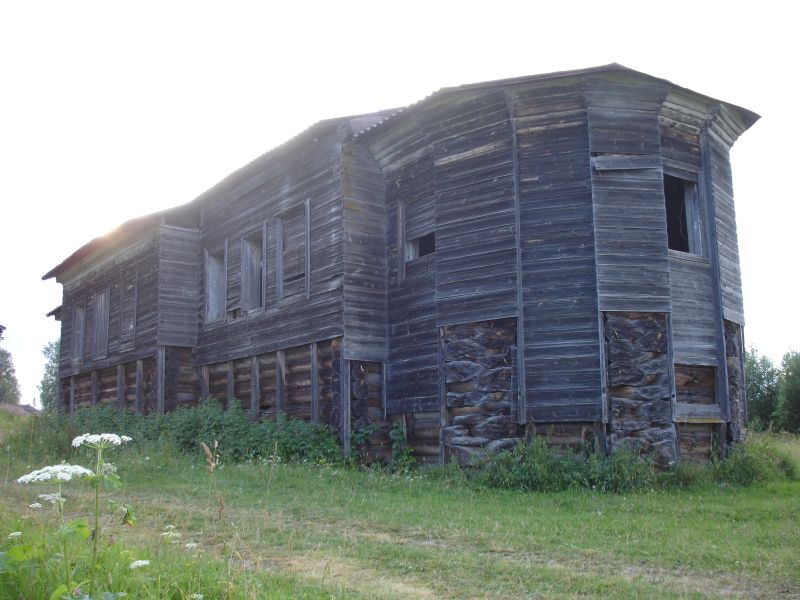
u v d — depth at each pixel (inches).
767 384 1480.1
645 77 541.3
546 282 541.0
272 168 762.2
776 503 424.8
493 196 567.8
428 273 623.8
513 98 557.6
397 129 640.4
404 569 279.3
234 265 823.7
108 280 1051.9
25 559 203.8
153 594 207.5
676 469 499.2
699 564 291.9
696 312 560.1
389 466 603.2
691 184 591.8
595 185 540.4
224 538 330.3
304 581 252.7
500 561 291.9
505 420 538.6
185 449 686.5
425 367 613.6
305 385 688.4
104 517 374.9
